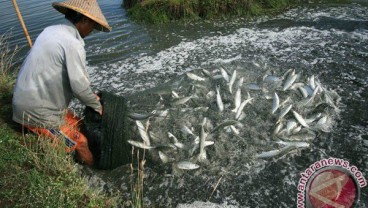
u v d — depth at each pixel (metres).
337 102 4.60
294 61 6.03
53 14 9.64
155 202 3.21
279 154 3.63
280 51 6.55
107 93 3.75
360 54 6.16
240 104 4.23
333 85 5.10
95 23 3.33
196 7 9.16
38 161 3.21
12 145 3.42
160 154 3.60
